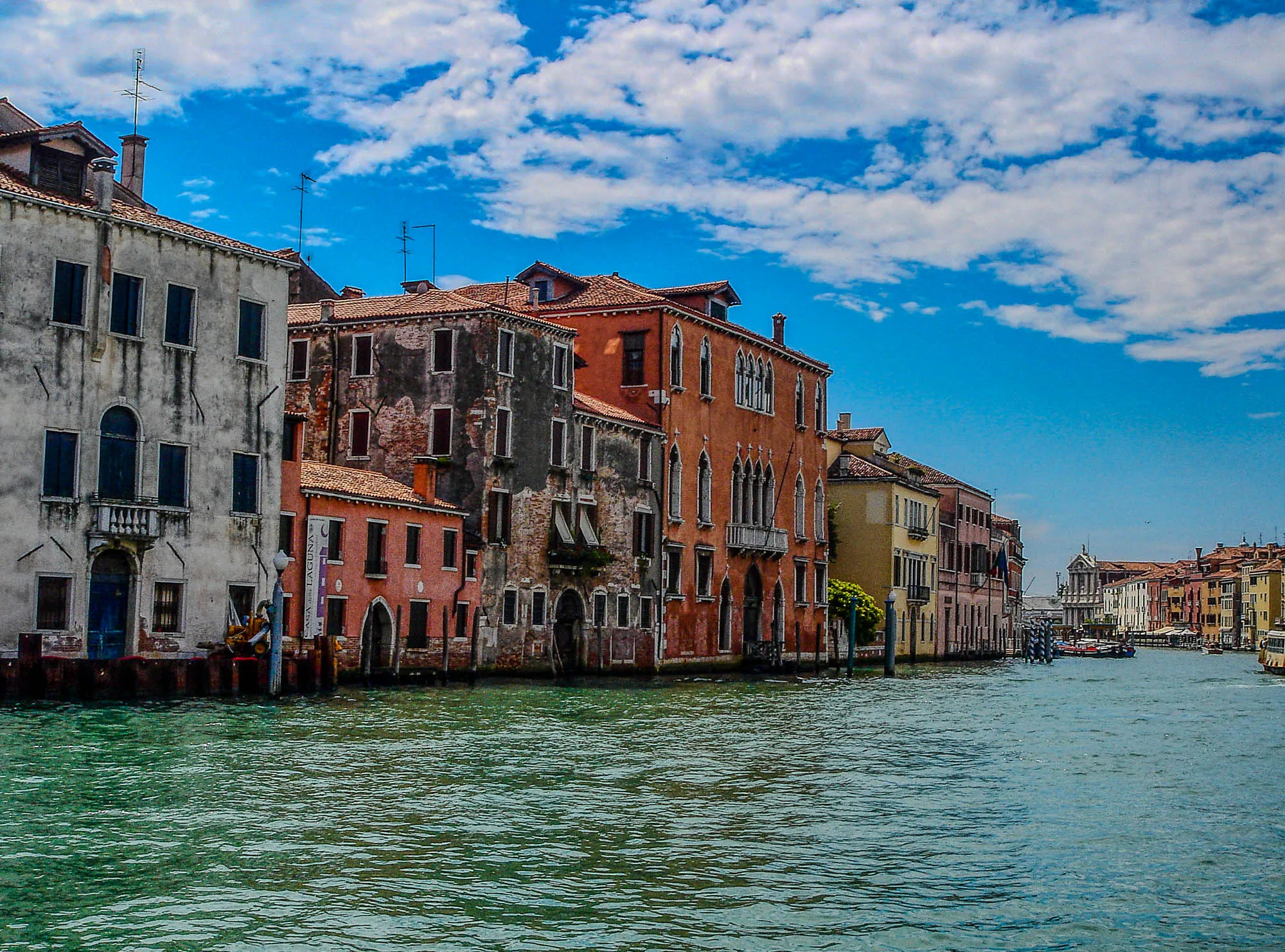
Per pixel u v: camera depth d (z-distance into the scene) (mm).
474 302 45500
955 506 88812
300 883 13438
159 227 33375
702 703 36344
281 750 22172
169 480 33656
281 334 36531
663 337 53312
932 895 13695
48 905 12516
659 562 52938
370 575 38812
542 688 39844
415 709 30672
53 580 31156
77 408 31703
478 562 43594
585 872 14227
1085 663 98000
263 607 32750
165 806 16953
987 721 33250
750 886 13859
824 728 29766
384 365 45500
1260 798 20094
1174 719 35531
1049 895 13750
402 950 11508
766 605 61594
